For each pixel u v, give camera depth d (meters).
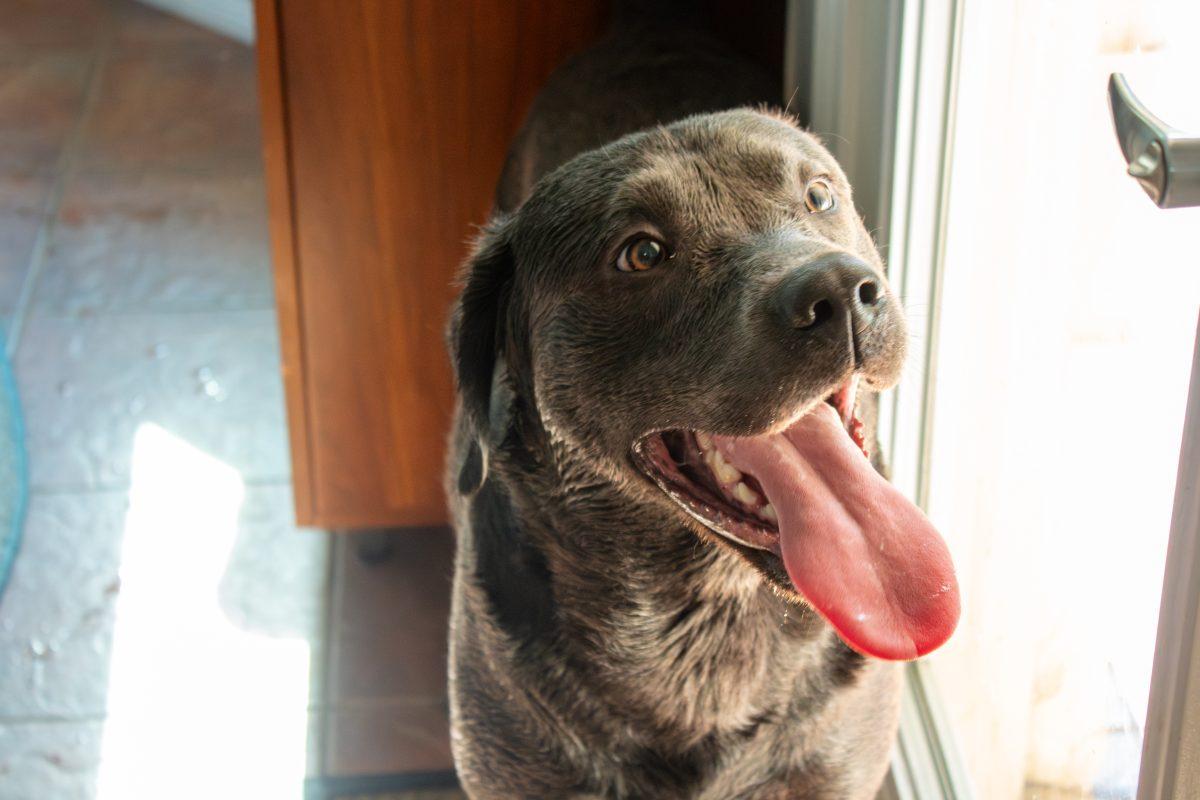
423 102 0.89
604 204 0.59
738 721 0.65
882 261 0.71
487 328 0.65
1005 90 0.69
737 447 0.58
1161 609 0.48
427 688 0.95
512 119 0.90
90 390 1.19
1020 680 0.73
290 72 0.87
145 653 0.97
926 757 0.79
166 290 1.30
